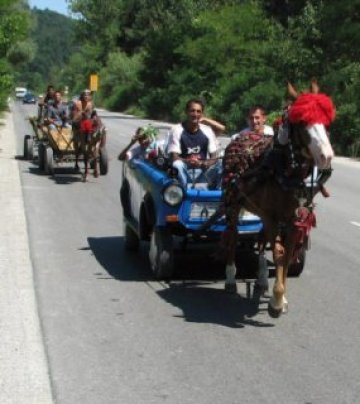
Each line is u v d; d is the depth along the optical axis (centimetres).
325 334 900
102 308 969
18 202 1579
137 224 1148
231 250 1020
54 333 894
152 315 950
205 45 5572
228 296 1019
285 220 918
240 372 813
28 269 1108
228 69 5269
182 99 5953
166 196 1037
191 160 1079
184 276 1095
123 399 765
